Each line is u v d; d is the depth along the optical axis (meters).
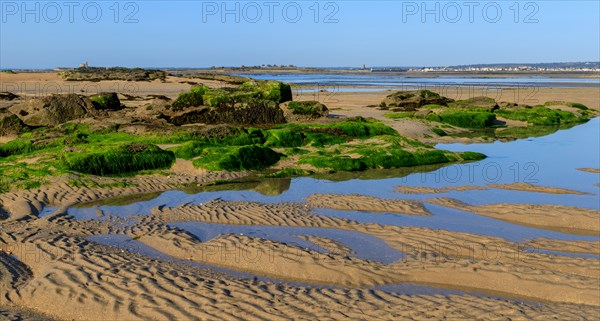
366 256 9.93
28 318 7.33
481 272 9.06
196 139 19.17
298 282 8.83
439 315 7.28
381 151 19.30
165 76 68.44
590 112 38.00
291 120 25.52
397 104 36.34
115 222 11.77
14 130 21.19
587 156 20.95
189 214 12.38
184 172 16.61
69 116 23.50
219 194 14.54
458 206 13.48
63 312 7.48
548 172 17.83
